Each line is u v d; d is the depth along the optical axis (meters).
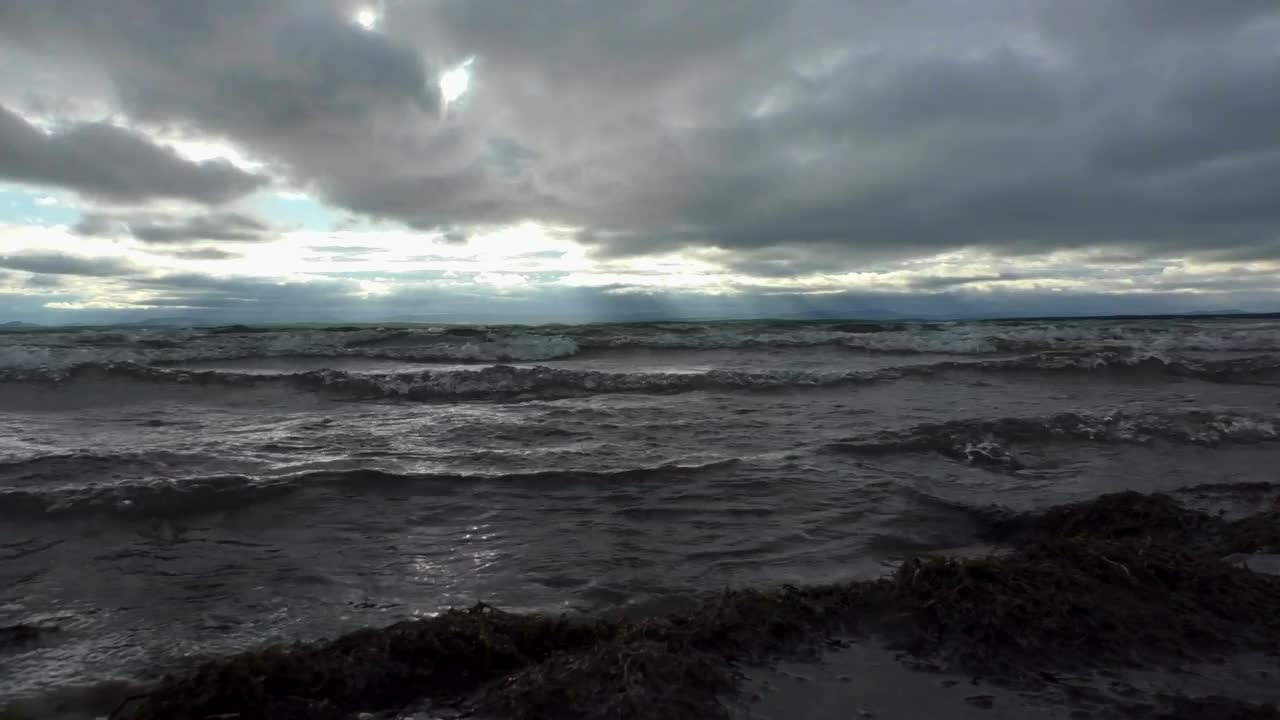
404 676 3.04
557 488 6.41
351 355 18.78
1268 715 2.61
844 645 3.25
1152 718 2.62
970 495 6.38
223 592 4.27
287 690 2.89
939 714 2.69
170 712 2.73
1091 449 8.15
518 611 3.99
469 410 10.77
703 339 21.27
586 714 2.63
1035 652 3.12
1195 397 12.31
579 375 13.22
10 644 3.56
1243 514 5.80
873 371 14.31
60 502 5.64
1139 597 3.54
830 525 5.54
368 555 4.89
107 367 13.21
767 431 9.10
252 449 7.96
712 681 2.86
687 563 4.77
